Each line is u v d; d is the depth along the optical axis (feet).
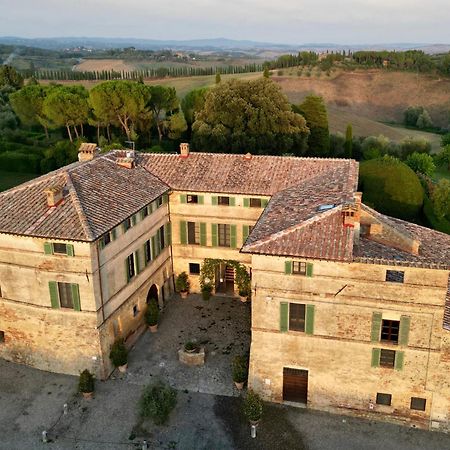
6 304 123.34
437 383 102.78
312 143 280.31
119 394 117.80
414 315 99.50
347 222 104.01
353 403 109.60
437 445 102.47
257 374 113.39
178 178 152.15
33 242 114.21
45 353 124.16
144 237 138.10
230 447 102.99
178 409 113.50
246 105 237.86
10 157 282.97
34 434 106.63
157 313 140.97
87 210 119.14
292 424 108.58
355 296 101.55
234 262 153.69
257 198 144.87
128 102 268.00
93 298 114.93
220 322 146.61
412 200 207.41
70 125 299.17
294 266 103.76
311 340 107.24
